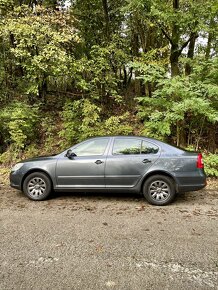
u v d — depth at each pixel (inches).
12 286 120.6
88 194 271.1
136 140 247.8
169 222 196.4
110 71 434.3
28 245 160.4
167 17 355.3
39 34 361.4
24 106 407.2
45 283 122.8
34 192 252.4
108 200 251.3
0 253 151.0
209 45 413.4
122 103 466.9
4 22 374.9
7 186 306.7
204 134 398.9
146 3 359.9
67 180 247.8
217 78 343.3
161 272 131.2
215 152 378.3
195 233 176.7
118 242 163.8
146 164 238.4
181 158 235.8
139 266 136.6
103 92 442.6
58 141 423.8
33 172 252.8
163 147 242.1
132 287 119.4
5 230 182.5
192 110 328.5
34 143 423.2
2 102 434.6
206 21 367.2
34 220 201.2
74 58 408.5
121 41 448.1
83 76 424.5
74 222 196.5
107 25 481.7
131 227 187.0
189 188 234.2
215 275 128.6
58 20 387.5
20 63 396.2
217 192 280.7
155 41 464.8
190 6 364.8
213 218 204.8
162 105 342.0
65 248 156.4
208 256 146.6
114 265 137.8
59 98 491.8
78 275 129.0
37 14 400.2
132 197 260.4
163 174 238.1
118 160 241.8
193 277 126.9
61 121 458.6
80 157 248.1
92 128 400.2
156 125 338.0
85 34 490.6
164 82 325.7
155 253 150.0
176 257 145.6
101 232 178.5
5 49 429.1
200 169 235.1
